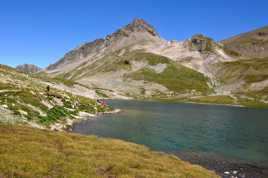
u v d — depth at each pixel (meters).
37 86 126.75
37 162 25.80
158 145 60.22
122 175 26.33
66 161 28.06
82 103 115.62
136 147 44.84
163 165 33.62
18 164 24.27
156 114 129.00
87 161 29.00
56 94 105.44
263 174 41.56
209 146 60.91
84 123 83.19
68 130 68.81
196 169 35.16
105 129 76.12
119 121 94.81
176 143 63.00
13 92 81.12
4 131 38.50
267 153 55.34
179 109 169.25
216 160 49.16
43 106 79.19
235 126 93.81
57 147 34.41
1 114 55.28
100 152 34.69
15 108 65.56
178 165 35.84
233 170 43.16
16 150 28.72
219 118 120.62
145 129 80.75
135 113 128.88
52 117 74.81
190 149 57.41
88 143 40.12
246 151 56.81
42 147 31.83
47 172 23.92
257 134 77.50
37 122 64.12
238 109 189.00
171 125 91.94
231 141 67.00
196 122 103.06
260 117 128.12
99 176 24.95
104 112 119.12
